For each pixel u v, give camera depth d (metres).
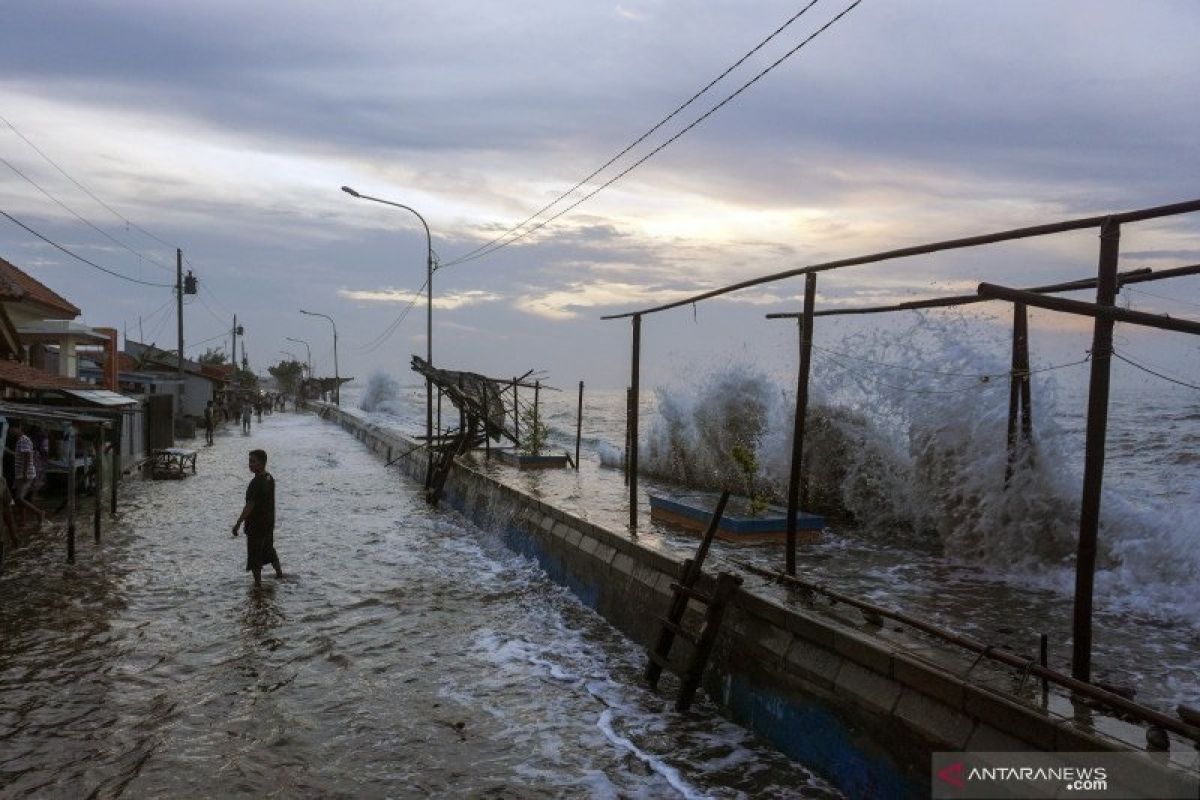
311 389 85.25
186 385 42.28
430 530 15.30
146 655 7.89
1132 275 6.11
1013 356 9.25
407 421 51.78
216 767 5.68
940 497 10.12
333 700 6.93
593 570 9.94
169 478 21.61
